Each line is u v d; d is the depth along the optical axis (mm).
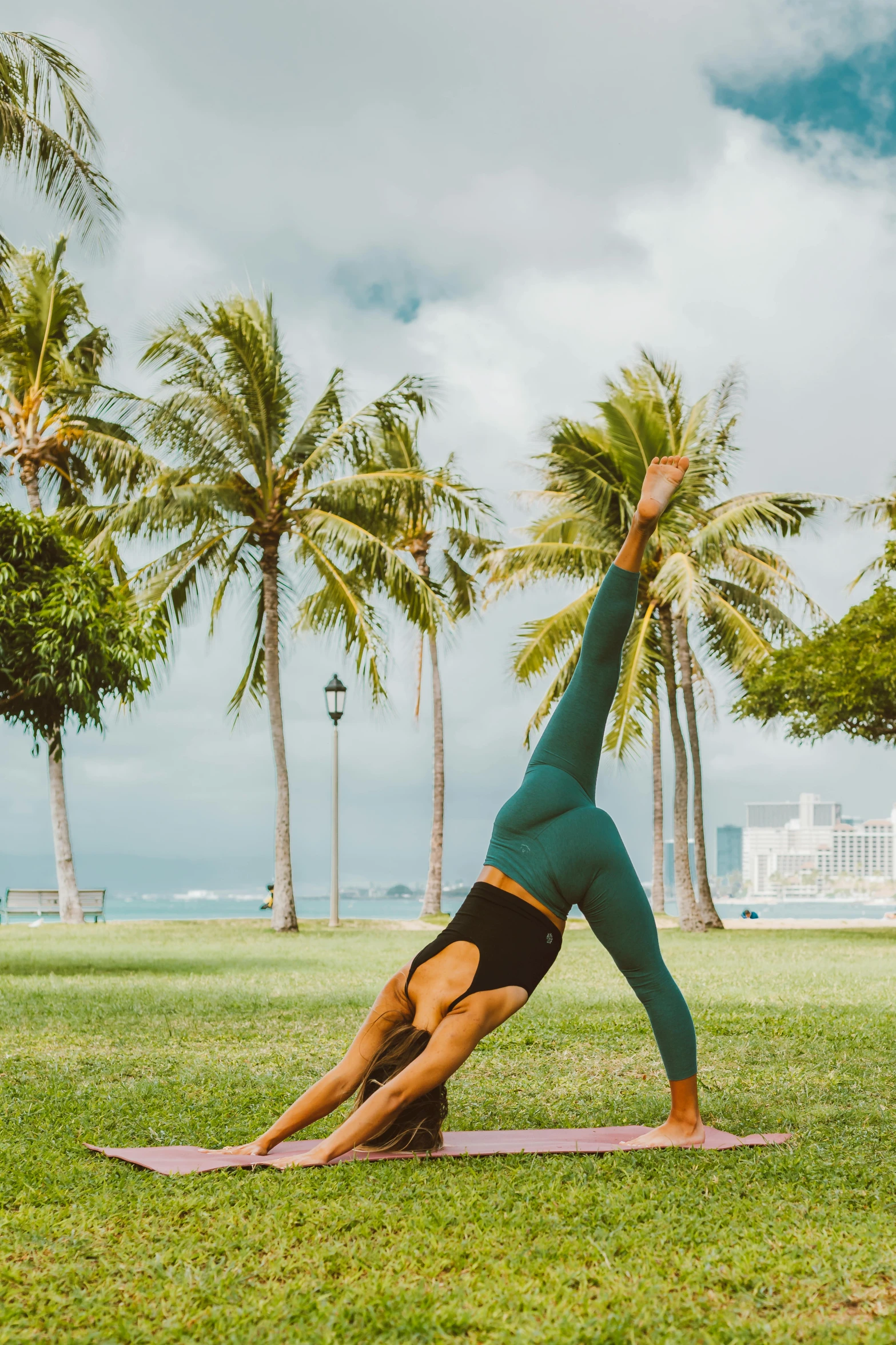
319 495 23594
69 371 27125
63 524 23062
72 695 13070
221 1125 5020
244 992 10742
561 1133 4938
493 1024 4551
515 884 4750
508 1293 2896
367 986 11414
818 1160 4328
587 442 23344
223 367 22328
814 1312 2820
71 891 28266
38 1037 7816
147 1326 2723
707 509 24891
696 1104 4793
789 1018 8820
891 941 20703
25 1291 2957
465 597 33500
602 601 5133
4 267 17875
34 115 14484
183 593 23672
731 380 23172
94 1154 4492
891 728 23750
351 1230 3406
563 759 5023
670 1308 2807
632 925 4805
